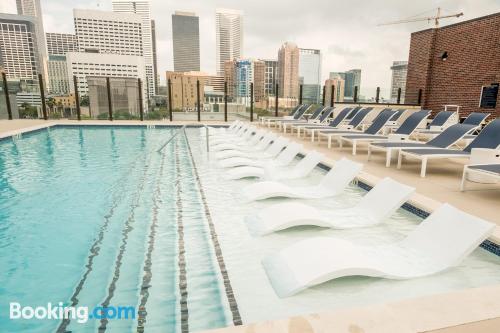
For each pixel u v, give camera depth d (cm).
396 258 300
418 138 1077
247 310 242
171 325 232
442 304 177
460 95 1441
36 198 523
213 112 1720
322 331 154
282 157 748
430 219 327
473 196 457
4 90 1554
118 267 313
